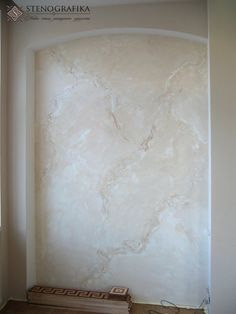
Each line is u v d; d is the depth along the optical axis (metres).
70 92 2.72
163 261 2.59
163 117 2.58
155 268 2.60
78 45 2.70
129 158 2.63
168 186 2.57
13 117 2.68
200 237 2.53
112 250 2.66
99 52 2.67
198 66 2.53
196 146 2.53
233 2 2.26
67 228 2.74
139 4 2.48
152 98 2.59
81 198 2.71
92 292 2.64
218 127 2.26
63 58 2.73
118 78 2.64
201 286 2.53
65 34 2.59
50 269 2.77
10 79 2.68
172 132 2.57
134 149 2.62
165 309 2.52
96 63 2.67
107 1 2.45
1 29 2.60
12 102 2.68
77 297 2.56
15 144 2.68
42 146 2.78
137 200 2.62
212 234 2.27
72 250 2.73
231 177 2.25
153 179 2.59
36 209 2.79
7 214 2.69
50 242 2.77
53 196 2.76
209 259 2.39
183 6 2.43
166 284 2.58
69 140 2.73
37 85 2.79
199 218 2.53
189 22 2.43
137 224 2.62
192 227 2.54
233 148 2.25
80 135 2.71
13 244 2.69
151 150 2.60
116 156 2.65
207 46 2.46
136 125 2.62
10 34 2.68
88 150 2.70
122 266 2.65
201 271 2.53
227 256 2.25
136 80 2.61
